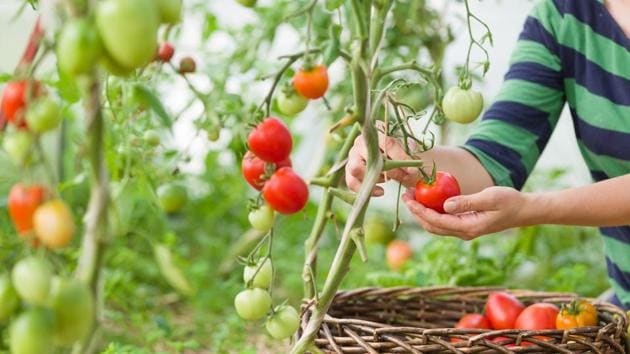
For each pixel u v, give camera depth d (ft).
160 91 11.57
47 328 3.43
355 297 7.10
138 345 9.84
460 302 7.50
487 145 7.25
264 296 5.52
